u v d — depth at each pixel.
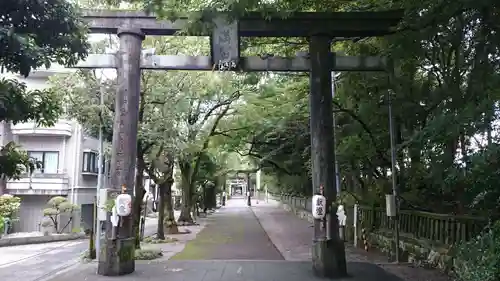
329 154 9.92
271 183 44.38
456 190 8.94
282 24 10.23
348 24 10.23
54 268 11.97
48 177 23.97
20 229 23.84
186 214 25.78
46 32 5.27
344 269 9.55
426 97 10.42
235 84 18.95
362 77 13.12
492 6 6.45
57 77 13.12
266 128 20.41
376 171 14.54
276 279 9.25
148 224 28.34
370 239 14.76
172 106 13.80
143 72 12.94
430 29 7.82
